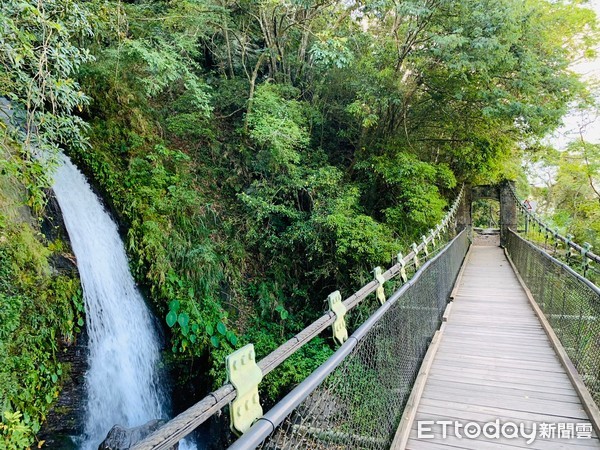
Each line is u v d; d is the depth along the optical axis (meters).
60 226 4.54
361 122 8.04
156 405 5.25
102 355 4.61
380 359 2.00
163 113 7.11
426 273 3.58
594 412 2.38
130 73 5.93
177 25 6.39
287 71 8.25
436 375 3.08
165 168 6.22
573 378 2.86
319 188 7.05
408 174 7.57
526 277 6.51
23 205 4.01
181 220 5.91
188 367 5.45
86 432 4.28
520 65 6.93
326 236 6.75
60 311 4.11
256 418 1.01
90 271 4.69
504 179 13.55
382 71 6.86
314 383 1.14
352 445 1.51
